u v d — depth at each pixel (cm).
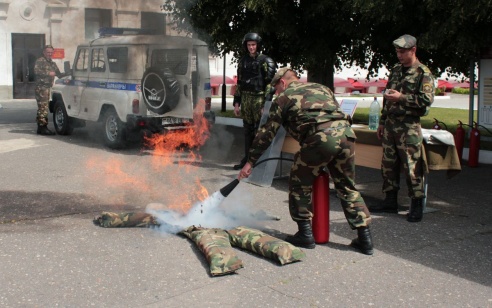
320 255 482
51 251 477
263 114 756
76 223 558
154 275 429
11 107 1408
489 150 1034
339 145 469
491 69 976
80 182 747
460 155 947
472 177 836
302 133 471
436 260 479
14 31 695
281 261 453
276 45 1138
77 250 480
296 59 1115
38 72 1123
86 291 399
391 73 609
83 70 1082
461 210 646
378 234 546
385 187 624
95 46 1031
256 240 478
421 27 938
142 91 958
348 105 699
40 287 405
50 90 1164
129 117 966
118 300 386
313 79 1233
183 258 464
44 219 571
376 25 987
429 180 810
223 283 417
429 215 621
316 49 1080
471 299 402
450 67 1148
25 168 834
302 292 406
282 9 1024
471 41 855
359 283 425
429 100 566
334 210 631
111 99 1002
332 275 439
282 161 820
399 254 491
